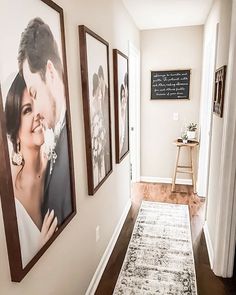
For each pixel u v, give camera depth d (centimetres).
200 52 359
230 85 177
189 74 367
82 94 155
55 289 130
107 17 206
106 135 207
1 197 87
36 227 106
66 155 132
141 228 273
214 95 246
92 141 171
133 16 309
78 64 149
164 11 292
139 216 299
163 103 386
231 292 185
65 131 130
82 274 168
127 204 312
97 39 174
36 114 103
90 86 163
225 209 191
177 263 216
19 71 91
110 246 233
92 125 170
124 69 262
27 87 97
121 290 189
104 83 196
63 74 125
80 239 162
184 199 346
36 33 101
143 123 401
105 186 214
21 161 94
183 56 366
